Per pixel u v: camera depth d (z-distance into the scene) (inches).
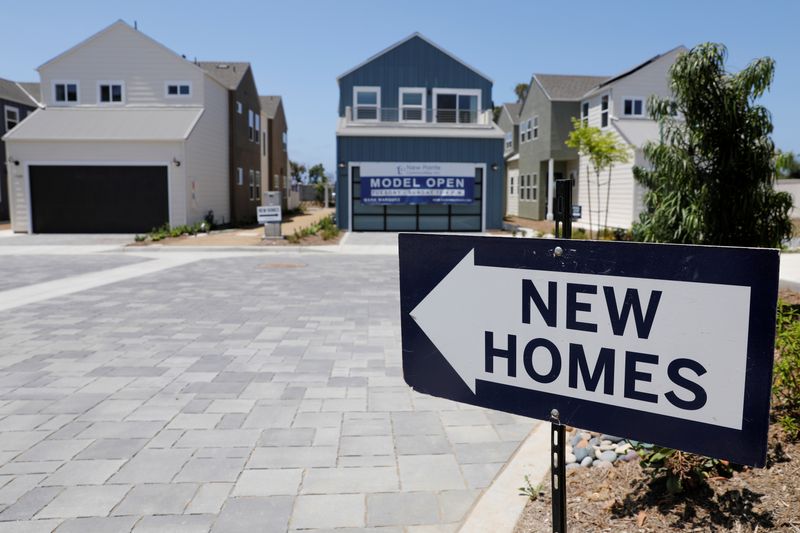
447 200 981.8
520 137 1365.7
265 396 201.2
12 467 147.6
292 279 488.4
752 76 283.0
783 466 119.2
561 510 77.3
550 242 70.6
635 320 65.6
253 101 1295.5
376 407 190.9
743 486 113.7
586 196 1105.4
